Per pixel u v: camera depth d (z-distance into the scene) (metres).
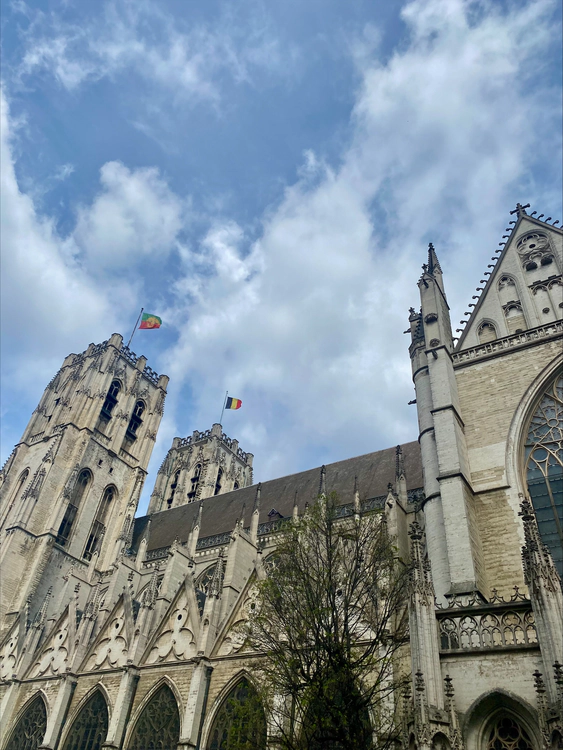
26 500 82.75
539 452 37.50
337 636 27.36
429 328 46.56
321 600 29.38
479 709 24.25
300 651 29.08
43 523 82.94
